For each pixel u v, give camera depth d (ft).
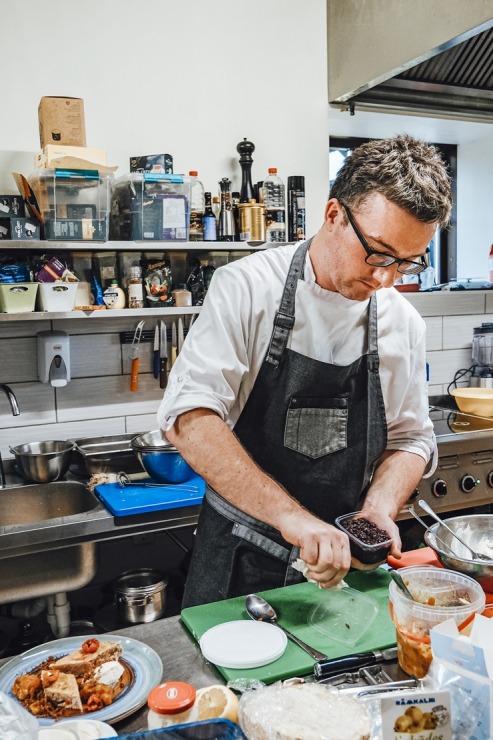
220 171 9.36
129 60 8.69
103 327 8.86
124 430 9.12
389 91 9.22
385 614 3.99
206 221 8.50
